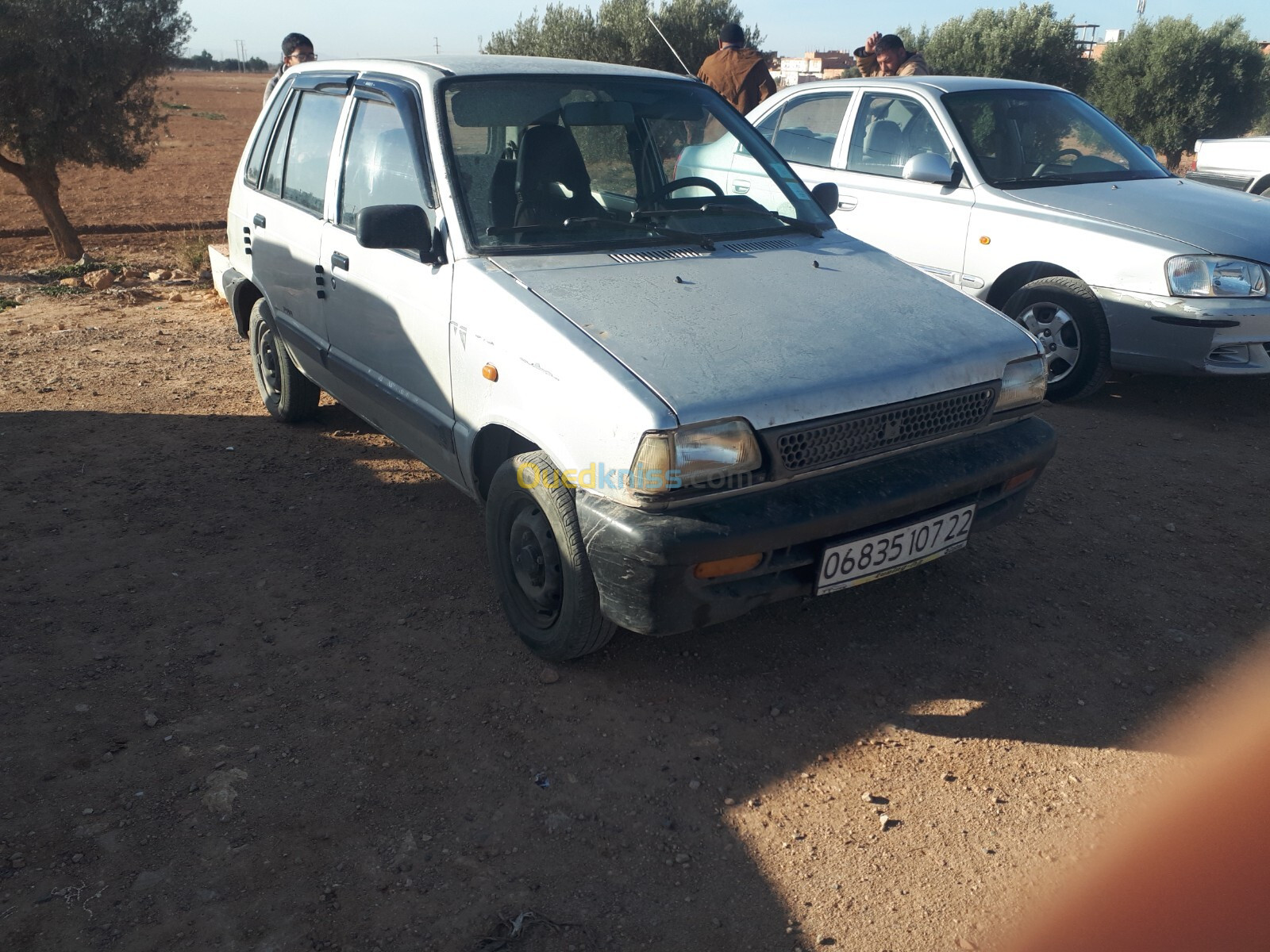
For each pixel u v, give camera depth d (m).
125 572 3.96
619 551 2.77
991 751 2.99
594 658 3.46
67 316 8.44
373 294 3.96
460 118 3.74
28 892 2.38
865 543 2.97
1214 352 5.30
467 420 3.47
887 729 3.09
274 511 4.57
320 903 2.39
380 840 2.60
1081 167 6.43
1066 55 22.28
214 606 3.73
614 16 20.33
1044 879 2.49
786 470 2.85
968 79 6.80
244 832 2.61
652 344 2.92
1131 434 5.55
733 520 2.75
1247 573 4.02
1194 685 3.30
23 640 3.45
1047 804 2.77
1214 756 2.95
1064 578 3.99
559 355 2.93
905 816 2.72
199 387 6.41
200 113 49.78
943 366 3.11
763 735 3.07
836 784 2.85
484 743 3.00
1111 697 3.24
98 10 12.49
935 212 6.29
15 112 12.19
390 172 3.91
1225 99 23.20
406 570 4.04
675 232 3.73
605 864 2.54
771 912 2.40
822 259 3.75
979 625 3.66
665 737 3.05
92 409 5.93
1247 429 5.63
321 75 4.75
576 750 2.98
